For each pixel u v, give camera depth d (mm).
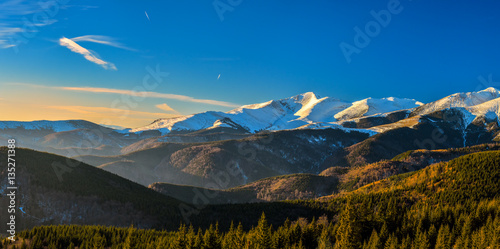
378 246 137750
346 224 150625
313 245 149875
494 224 137875
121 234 154375
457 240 136500
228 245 142500
